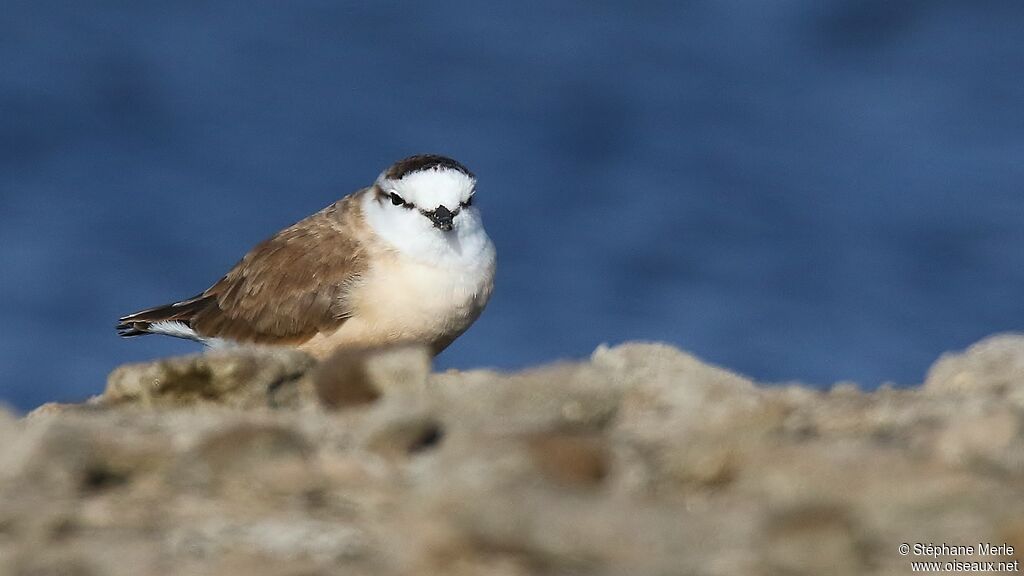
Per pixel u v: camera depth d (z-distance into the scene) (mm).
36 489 6473
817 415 7387
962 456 6441
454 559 5641
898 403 7531
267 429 6594
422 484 6305
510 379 7359
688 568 5523
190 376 7977
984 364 8211
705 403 7445
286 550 5875
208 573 5668
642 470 6496
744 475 6348
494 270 10859
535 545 5609
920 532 5891
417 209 10516
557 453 6301
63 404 8320
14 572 5746
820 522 5633
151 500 6398
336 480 6484
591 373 7422
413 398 7027
